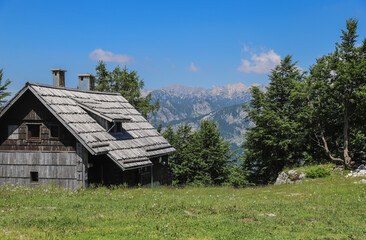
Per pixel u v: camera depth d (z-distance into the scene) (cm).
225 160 5075
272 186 3089
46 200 1847
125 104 3616
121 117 2917
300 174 3219
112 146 2689
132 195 2211
